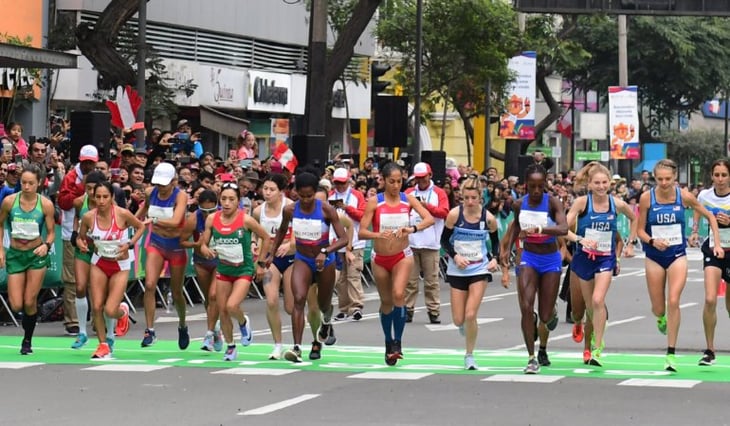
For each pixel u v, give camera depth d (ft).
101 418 63.87
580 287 85.97
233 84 232.32
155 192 93.35
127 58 178.19
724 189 86.12
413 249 120.67
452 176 185.57
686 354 97.45
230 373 80.28
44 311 114.42
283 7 253.03
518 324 119.55
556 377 79.46
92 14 203.31
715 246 85.05
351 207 121.80
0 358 88.43
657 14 193.47
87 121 124.16
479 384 76.02
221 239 86.28
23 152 132.16
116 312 88.33
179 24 221.66
